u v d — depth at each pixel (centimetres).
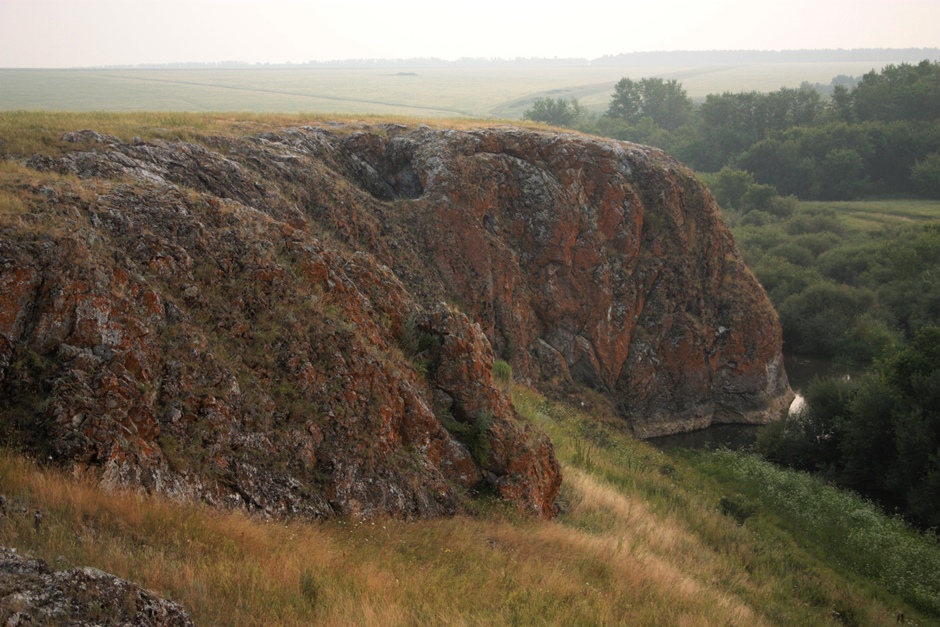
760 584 2108
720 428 3859
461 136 3600
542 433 2077
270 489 1321
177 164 2200
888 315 5341
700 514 2542
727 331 3941
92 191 1568
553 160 3731
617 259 3791
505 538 1612
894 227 7225
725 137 11275
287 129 3256
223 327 1470
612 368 3709
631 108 14225
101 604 742
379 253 2934
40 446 1068
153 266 1445
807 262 6391
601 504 2216
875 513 2806
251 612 922
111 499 1027
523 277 3559
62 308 1198
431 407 1845
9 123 2197
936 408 3055
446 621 1080
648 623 1397
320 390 1528
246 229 1722
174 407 1259
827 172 9450
